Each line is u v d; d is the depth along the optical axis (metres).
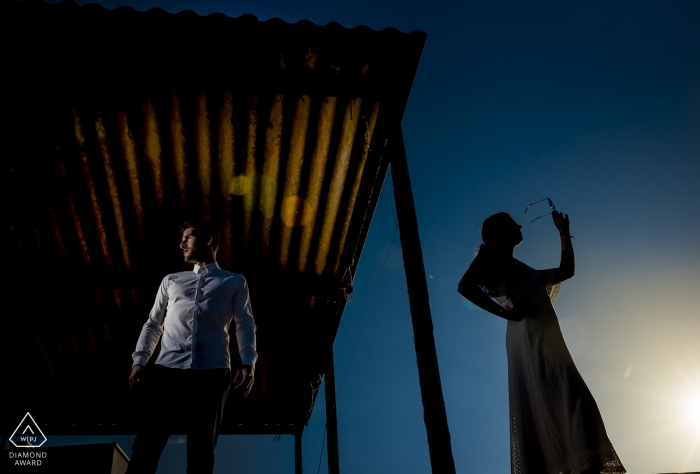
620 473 1.93
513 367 2.49
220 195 5.74
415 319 3.59
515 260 2.74
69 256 6.27
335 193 5.82
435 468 3.02
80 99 4.45
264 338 8.00
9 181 5.27
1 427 8.48
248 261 6.67
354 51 4.22
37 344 7.54
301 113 4.89
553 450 2.18
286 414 9.80
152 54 4.05
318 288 6.86
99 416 9.15
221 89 4.25
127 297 6.93
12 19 3.76
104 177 5.39
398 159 4.29
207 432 2.29
